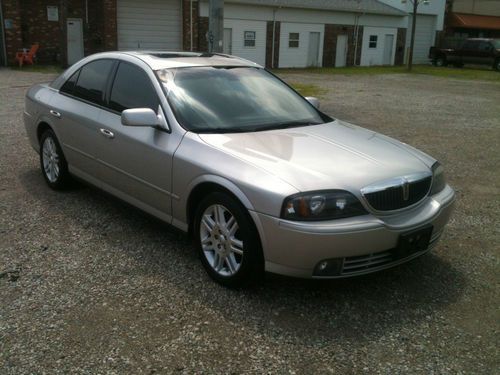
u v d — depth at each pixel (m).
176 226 4.04
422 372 2.80
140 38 24.64
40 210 5.07
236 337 3.07
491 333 3.18
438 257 4.25
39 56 23.56
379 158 3.69
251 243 3.36
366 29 34.03
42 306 3.34
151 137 4.07
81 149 4.98
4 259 4.00
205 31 26.20
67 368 2.76
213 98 4.28
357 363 2.86
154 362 2.82
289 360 2.87
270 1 28.73
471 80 23.92
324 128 4.29
